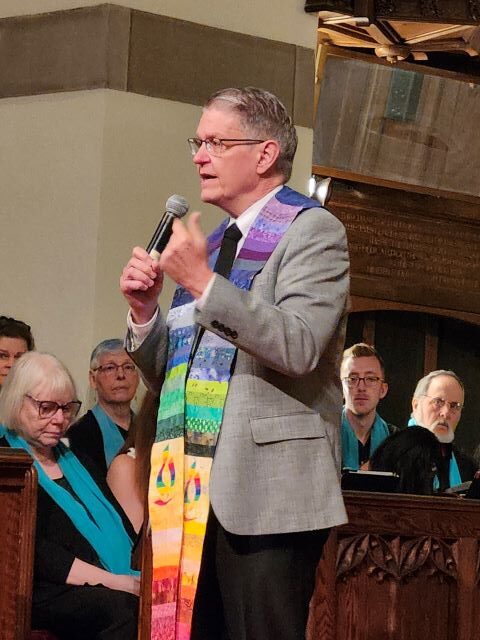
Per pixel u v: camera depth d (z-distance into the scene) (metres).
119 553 7.69
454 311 18.84
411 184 17.84
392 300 18.34
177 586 4.72
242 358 4.71
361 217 18.08
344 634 7.98
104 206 12.53
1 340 9.69
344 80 16.75
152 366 5.12
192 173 13.05
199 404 4.76
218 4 13.40
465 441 20.41
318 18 14.77
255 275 4.74
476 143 18.08
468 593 8.42
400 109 17.27
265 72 13.62
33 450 7.73
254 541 4.61
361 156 17.30
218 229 5.25
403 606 8.18
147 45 12.91
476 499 8.78
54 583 7.25
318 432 4.66
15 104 13.10
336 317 4.63
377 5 15.66
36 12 13.10
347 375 12.81
